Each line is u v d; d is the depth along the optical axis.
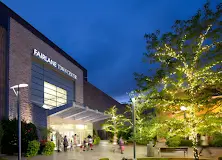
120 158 24.28
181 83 14.98
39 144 26.58
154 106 16.05
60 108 31.67
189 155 25.00
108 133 63.00
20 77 30.84
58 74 44.75
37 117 31.86
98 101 62.47
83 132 44.75
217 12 14.09
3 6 35.31
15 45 30.20
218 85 13.79
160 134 16.17
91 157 25.47
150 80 15.48
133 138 18.73
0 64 27.62
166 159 21.20
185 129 15.26
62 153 29.64
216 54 14.16
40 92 38.16
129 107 45.75
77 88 51.19
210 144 30.67
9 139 26.06
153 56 15.62
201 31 14.43
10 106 28.11
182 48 14.87
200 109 14.66
